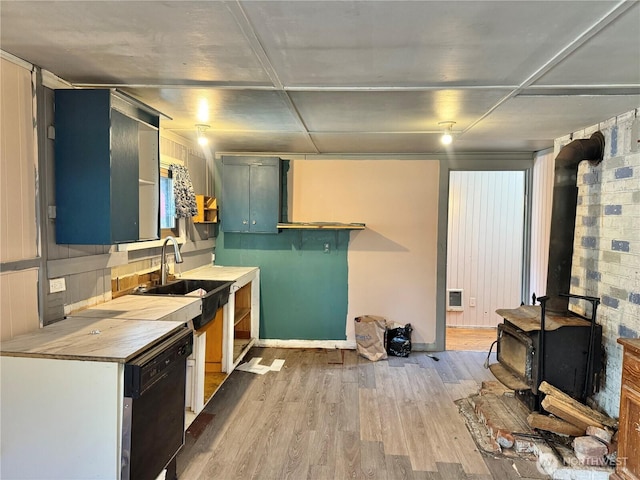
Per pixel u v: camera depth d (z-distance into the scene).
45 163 2.09
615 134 2.88
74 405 1.71
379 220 4.66
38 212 2.04
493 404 3.14
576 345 2.79
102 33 1.62
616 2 1.34
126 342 1.85
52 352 1.72
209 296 2.96
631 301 2.70
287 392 3.49
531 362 2.85
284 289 4.75
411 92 2.34
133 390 1.71
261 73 2.07
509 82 2.16
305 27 1.54
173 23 1.52
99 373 1.69
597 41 1.65
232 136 3.72
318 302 4.73
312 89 2.31
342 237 4.69
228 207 4.50
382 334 4.38
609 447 2.43
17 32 1.62
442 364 4.23
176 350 2.06
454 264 5.72
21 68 1.94
